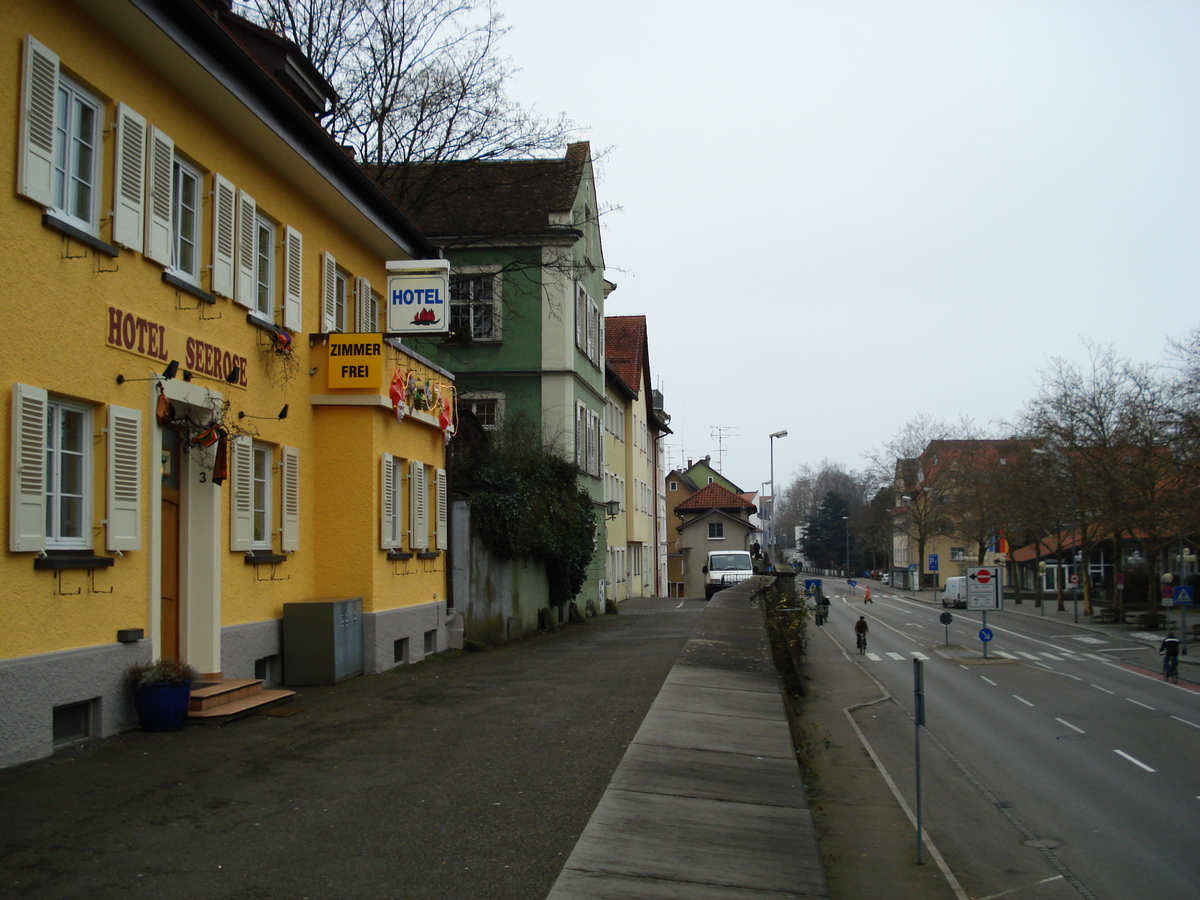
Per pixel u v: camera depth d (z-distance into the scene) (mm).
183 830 6312
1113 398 49719
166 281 10258
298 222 14141
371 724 10305
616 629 26750
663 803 6305
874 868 9617
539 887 5414
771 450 64688
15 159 7906
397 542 15727
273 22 23531
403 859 5848
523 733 9891
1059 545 65312
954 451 91062
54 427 8516
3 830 6188
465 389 31109
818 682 29047
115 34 9383
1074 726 20438
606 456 43219
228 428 11602
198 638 11164
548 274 30531
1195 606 61281
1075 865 10148
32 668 7883
